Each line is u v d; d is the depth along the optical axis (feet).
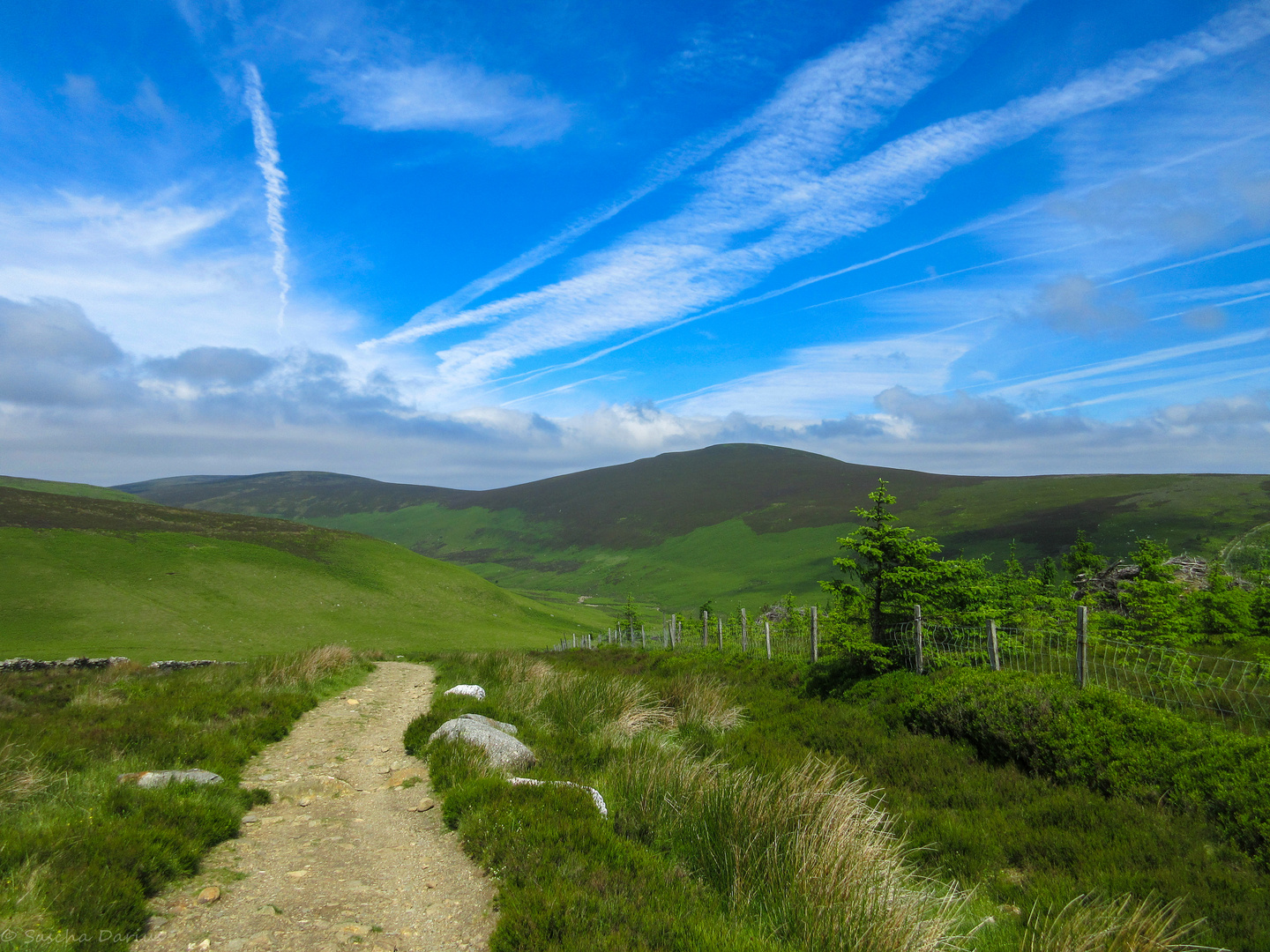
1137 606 68.23
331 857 20.34
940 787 28.71
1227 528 440.04
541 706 42.45
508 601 327.47
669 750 31.81
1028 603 78.02
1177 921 17.29
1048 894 18.76
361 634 213.25
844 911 16.12
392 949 15.08
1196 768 25.50
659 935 15.01
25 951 13.09
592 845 19.62
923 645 45.83
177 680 54.08
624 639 180.34
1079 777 27.89
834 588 50.16
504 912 16.02
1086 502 569.64
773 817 20.54
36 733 29.53
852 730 38.06
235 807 23.57
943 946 15.71
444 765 28.19
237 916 16.25
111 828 19.07
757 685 55.47
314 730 38.96
